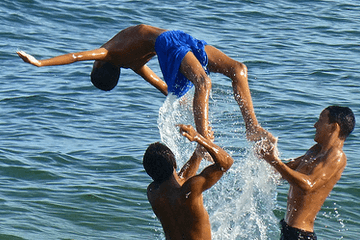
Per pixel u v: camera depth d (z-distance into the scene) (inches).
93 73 707.4
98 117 1309.1
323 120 665.6
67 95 1428.4
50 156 1093.1
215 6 2252.7
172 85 659.4
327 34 2016.5
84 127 1250.0
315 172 650.8
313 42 1911.9
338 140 664.4
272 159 636.1
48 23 1946.4
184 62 639.1
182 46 650.8
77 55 651.5
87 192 956.0
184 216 598.9
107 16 2032.5
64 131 1224.2
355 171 1045.2
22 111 1318.9
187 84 671.8
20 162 1056.8
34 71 1587.1
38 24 1926.7
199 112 612.1
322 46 1876.2
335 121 658.8
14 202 906.7
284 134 1199.6
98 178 1017.5
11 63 1620.3
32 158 1079.6
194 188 586.2
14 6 2043.6
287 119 1280.8
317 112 1328.7
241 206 768.3
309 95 1437.0
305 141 1161.4
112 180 1011.9
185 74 639.8
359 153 1127.6
